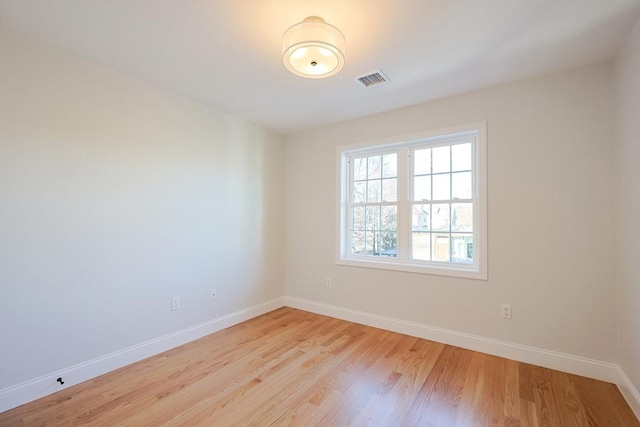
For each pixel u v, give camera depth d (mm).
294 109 3146
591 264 2191
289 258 3986
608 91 2152
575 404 1854
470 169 2838
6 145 1833
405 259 3145
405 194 3168
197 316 2932
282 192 4000
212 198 3105
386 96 2801
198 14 1701
